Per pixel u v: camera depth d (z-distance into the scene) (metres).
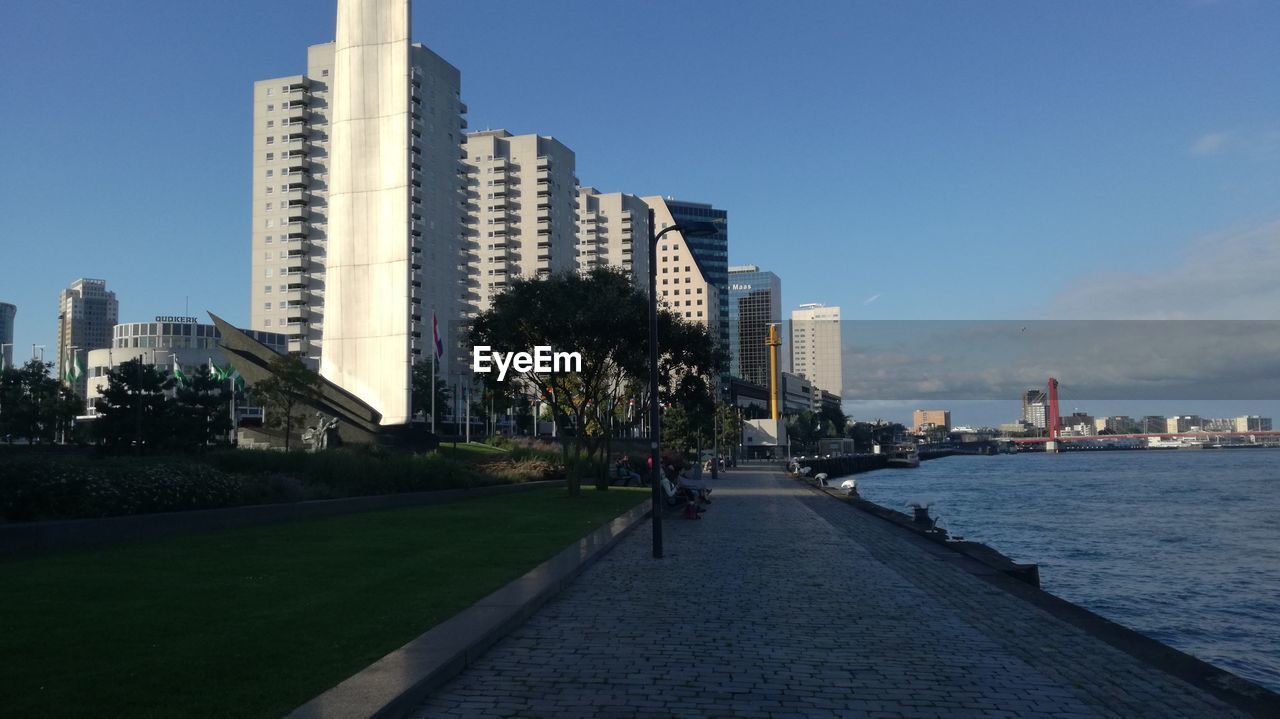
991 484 99.19
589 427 48.12
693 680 7.54
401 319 67.44
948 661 8.38
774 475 75.25
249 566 13.20
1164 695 7.25
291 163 123.94
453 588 11.30
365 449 35.50
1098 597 25.50
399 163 68.56
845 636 9.50
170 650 7.67
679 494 28.53
